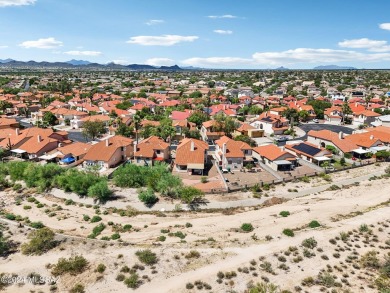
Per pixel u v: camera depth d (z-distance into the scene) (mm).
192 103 175250
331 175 74625
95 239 47156
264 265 39375
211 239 46906
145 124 115938
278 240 45656
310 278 37062
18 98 191750
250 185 68125
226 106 163250
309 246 43562
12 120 124750
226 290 35219
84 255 42125
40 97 198000
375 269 39000
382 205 57594
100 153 82062
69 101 184500
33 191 68750
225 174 76312
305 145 91312
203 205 59969
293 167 80625
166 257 41250
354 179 72250
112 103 169875
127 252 42625
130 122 131875
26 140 96438
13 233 49812
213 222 53750
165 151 85562
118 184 68562
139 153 82875
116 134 110938
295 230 49031
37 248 43594
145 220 55156
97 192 61312
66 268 38406
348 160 86375
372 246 44031
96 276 37625
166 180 62719
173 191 62375
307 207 58094
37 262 40781
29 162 78312
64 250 43656
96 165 76000
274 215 55406
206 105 168375
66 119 142500
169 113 143125
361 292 34906
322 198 62719
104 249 43750
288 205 59719
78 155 87000
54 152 90125
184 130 109812
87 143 100500
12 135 103438
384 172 76625
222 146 82750
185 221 54344
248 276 37500
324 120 150125
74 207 60938
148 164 82500
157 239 47562
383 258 41031
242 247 43875
